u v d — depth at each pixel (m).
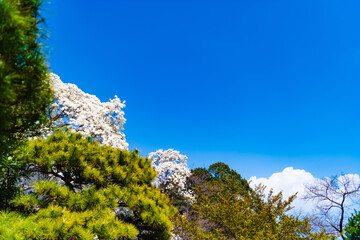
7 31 1.85
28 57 2.14
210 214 8.45
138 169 6.02
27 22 2.05
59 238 3.31
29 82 2.14
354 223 4.27
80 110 10.56
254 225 7.43
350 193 12.23
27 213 3.90
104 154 5.73
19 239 2.89
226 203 7.91
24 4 2.19
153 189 5.96
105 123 11.21
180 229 8.21
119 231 3.94
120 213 5.61
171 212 5.59
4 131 2.36
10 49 1.94
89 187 4.74
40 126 3.21
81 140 5.75
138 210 5.07
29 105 2.50
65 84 11.05
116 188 4.91
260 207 8.03
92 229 3.66
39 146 4.49
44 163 4.42
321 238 6.55
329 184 12.89
